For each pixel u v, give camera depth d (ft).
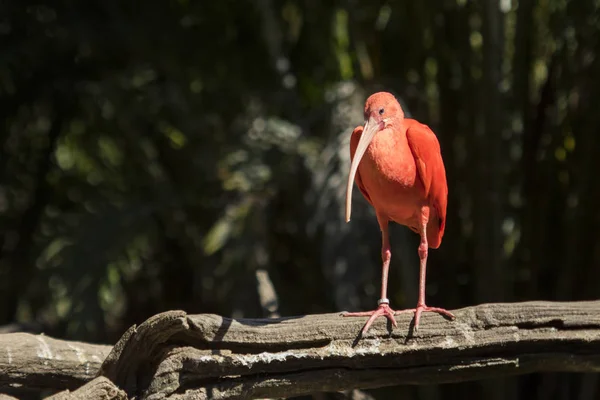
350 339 22.25
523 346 22.03
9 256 49.08
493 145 36.91
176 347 22.29
